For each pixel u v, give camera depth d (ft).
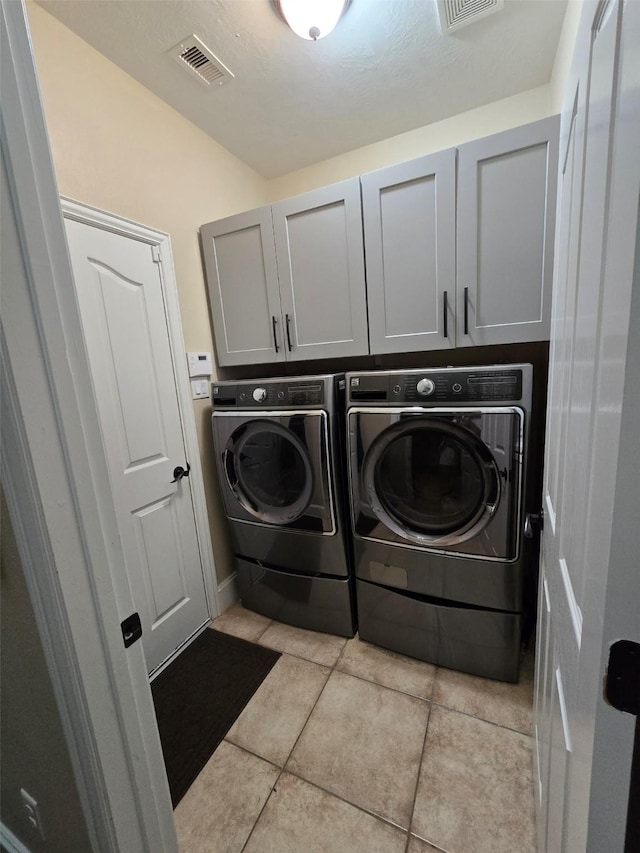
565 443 2.36
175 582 5.93
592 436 1.49
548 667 2.86
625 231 1.09
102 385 4.87
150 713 2.19
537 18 4.52
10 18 1.47
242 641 6.04
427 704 4.70
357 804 3.68
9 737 2.55
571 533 1.96
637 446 1.05
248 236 6.17
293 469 5.82
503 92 5.82
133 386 5.26
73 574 1.77
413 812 3.59
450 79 5.51
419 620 5.25
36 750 2.38
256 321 6.40
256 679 5.26
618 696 1.18
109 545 1.91
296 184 7.97
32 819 2.74
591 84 1.69
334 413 5.26
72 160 4.48
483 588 4.78
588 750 1.33
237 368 7.28
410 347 5.46
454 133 6.39
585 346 1.75
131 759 2.06
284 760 4.14
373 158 7.08
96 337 4.79
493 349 6.53
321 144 6.99
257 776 4.00
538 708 3.55
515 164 4.53
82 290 4.62
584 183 1.89
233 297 6.47
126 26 4.38
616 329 1.16
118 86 4.99
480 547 4.66
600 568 1.24
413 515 5.13
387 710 4.65
